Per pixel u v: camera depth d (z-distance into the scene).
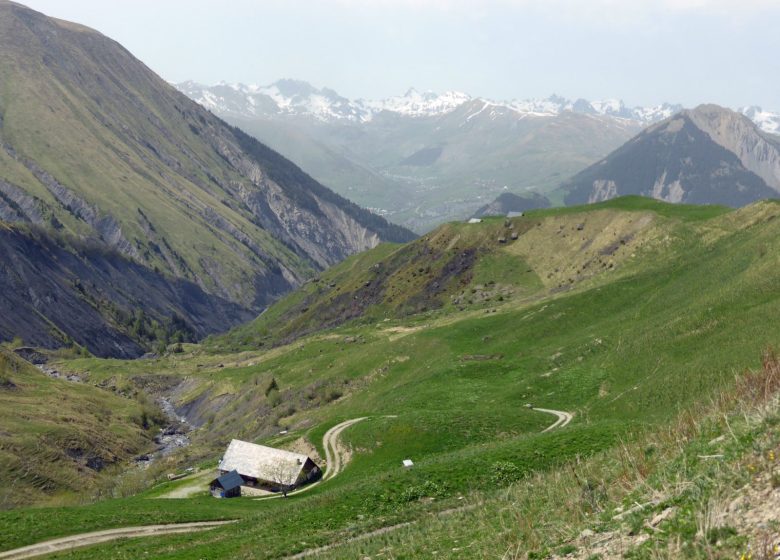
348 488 54.94
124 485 130.62
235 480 92.12
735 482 15.52
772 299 98.00
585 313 155.25
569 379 111.88
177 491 98.19
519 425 91.44
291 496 85.31
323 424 112.31
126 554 53.59
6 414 168.00
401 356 173.38
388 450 90.81
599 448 52.44
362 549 30.66
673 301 130.25
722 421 21.48
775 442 16.02
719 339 93.25
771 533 12.65
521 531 21.56
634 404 85.88
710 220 192.62
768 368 23.06
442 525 30.17
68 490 145.25
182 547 51.94
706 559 13.04
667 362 97.94
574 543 17.83
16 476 142.12
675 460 20.00
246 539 47.25
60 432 165.38
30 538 62.12
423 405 118.31
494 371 134.25
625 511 18.30
